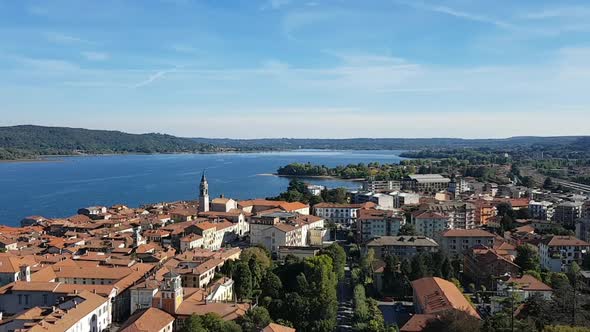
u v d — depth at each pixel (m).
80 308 194.38
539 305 186.62
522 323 170.25
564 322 174.62
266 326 178.12
